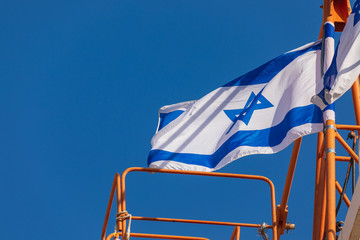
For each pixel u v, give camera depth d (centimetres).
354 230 1248
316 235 1605
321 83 1531
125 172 1631
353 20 1509
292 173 1666
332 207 1297
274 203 1628
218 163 1697
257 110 1738
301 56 1800
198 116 1855
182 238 1702
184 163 1745
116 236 1532
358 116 1603
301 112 1619
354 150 1575
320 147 1672
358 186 1228
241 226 1662
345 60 1434
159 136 1839
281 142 1623
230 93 1891
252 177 1659
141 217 1614
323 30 1755
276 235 1588
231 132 1739
